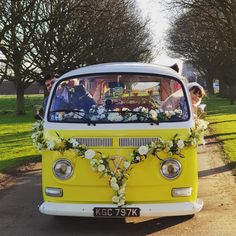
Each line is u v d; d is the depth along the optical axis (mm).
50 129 6844
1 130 26188
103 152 6582
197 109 7789
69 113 6938
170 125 6734
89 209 6539
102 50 31125
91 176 6570
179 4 23406
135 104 7160
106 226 7258
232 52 26641
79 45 24984
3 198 9328
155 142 6543
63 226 7316
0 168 12602
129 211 6492
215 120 29016
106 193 6566
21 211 8281
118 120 6750
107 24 28094
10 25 11047
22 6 11195
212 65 58938
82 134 6664
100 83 7270
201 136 6797
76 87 7246
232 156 14078
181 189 6617
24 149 16906
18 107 39625
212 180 10734
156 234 6820
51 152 6707
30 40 14000
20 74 15938
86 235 6852
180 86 7191
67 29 23578
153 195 6570
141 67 7434
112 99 7168
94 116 6836
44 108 7754
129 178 6531
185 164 6641
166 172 6562
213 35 30016
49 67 21250
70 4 14938
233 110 39688
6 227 7340
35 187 10398
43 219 7734
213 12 23953
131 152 6551
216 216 7711
